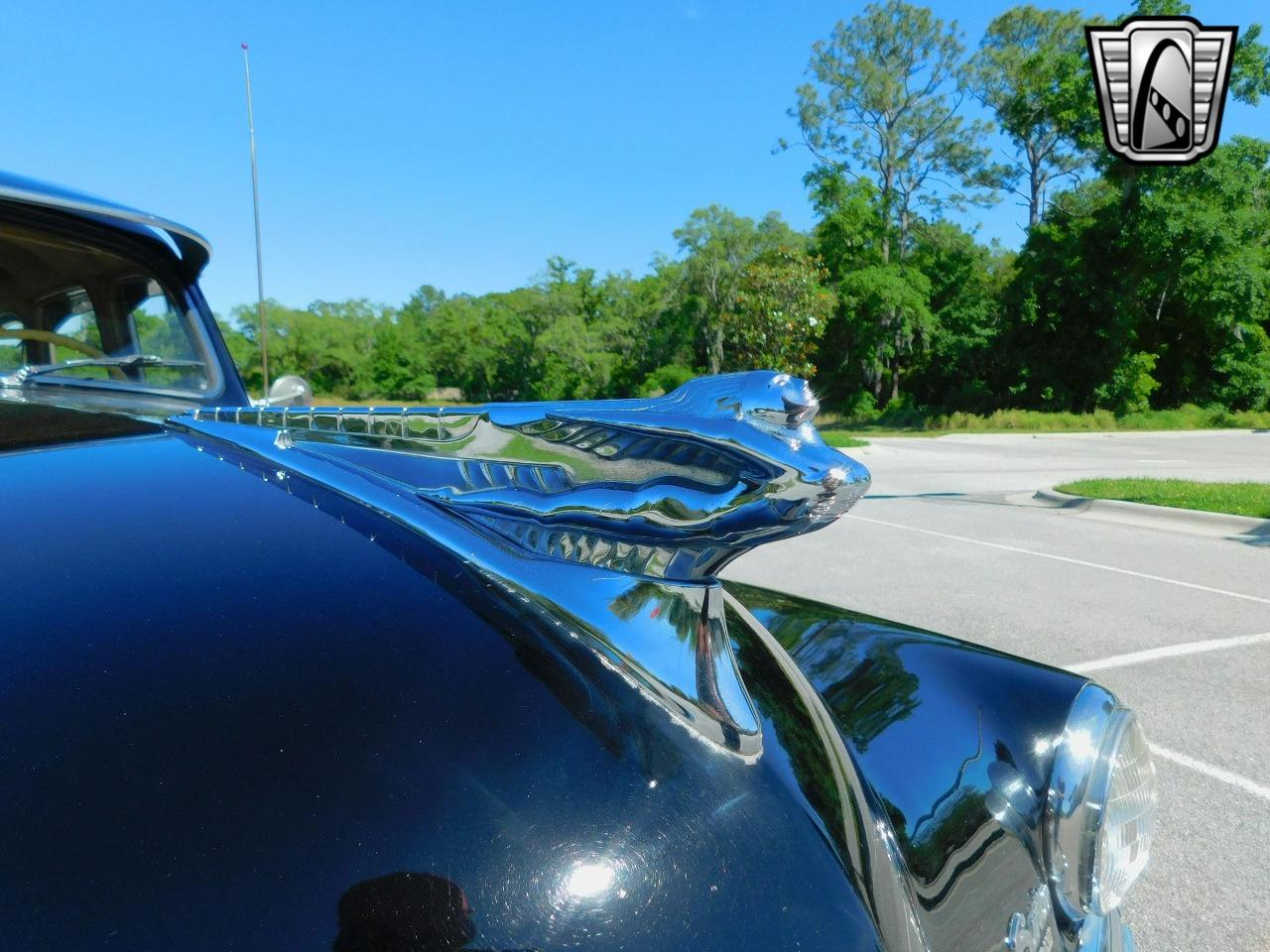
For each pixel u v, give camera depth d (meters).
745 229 52.91
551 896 0.59
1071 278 39.66
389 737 0.63
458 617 0.77
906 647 1.33
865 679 1.22
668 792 0.69
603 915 0.60
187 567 0.77
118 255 2.21
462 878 0.58
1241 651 4.57
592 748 0.68
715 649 0.82
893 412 44.62
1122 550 7.41
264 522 0.87
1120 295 38.97
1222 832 2.72
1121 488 10.78
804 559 6.90
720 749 0.75
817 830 0.75
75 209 2.00
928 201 52.91
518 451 0.81
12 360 2.06
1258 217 38.75
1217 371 41.19
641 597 0.82
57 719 0.58
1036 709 1.14
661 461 0.71
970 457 18.69
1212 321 39.16
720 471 0.67
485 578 0.82
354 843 0.56
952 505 10.31
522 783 0.64
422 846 0.58
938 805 0.96
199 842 0.54
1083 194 44.81
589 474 0.76
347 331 78.31
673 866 0.64
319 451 1.08
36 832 0.52
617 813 0.65
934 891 0.86
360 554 0.84
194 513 0.88
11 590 0.70
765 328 27.83
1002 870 0.94
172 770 0.57
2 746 0.56
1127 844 1.07
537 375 71.19
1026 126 47.38
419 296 97.44
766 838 0.71
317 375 77.62
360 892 0.55
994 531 8.41
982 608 5.42
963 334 46.12
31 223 2.04
